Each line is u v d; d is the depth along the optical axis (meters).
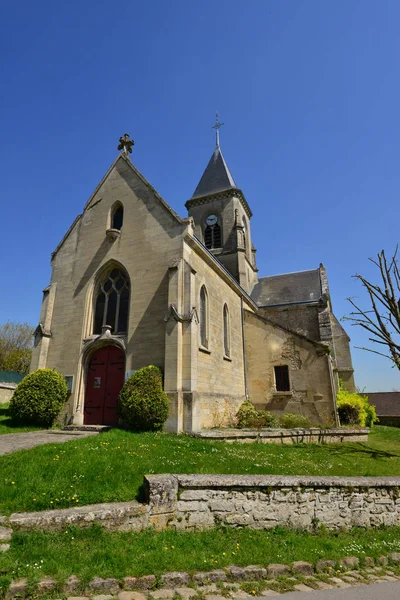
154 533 5.76
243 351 20.69
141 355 14.07
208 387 15.10
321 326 25.39
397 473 10.39
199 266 16.20
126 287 15.86
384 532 6.99
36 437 11.04
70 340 15.93
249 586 4.65
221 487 6.55
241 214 33.38
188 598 4.26
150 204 16.12
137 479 6.98
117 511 5.64
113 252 16.27
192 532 6.05
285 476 7.12
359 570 5.43
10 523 5.06
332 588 4.76
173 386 12.70
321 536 6.58
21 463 7.25
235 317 20.62
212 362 15.95
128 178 17.22
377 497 7.31
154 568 4.69
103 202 17.52
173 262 14.41
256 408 19.45
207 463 8.73
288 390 19.22
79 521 5.35
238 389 18.91
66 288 16.98
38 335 16.19
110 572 4.49
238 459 9.62
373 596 4.55
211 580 4.71
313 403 18.28
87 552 4.88
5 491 5.96
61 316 16.58
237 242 30.75
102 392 14.87
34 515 5.28
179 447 9.78
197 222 33.25
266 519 6.57
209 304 16.64
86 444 8.91
